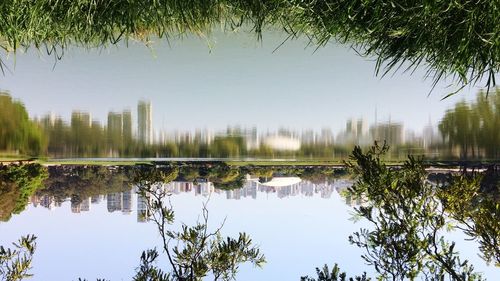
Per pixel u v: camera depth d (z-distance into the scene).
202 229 4.88
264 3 3.04
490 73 2.34
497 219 3.32
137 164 12.12
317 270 4.11
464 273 3.60
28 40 3.08
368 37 2.72
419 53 2.53
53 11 2.83
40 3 2.68
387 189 3.69
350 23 2.62
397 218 3.64
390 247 3.72
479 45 2.29
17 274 4.61
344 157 12.61
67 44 3.38
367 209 3.88
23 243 4.76
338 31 2.80
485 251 3.48
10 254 4.62
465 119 9.76
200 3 3.13
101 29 3.16
